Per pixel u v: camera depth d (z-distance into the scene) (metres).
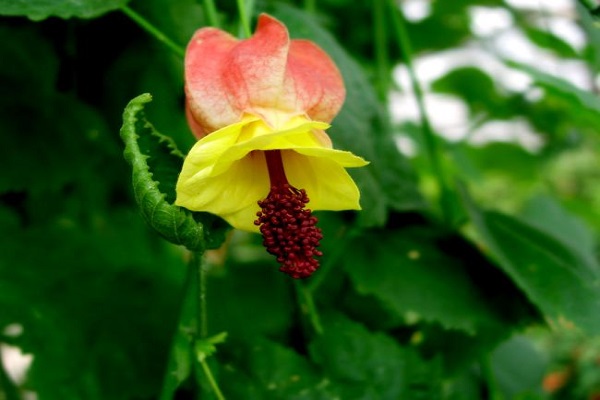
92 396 0.29
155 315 0.31
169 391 0.25
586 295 0.29
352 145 0.27
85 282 0.31
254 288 0.31
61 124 0.31
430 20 0.43
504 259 0.29
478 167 0.52
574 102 0.31
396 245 0.30
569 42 0.39
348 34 0.41
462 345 0.31
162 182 0.23
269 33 0.22
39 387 0.29
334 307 0.31
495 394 0.32
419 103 0.32
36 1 0.25
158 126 0.32
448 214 0.31
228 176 0.22
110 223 0.35
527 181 0.53
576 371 0.62
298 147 0.21
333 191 0.23
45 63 0.31
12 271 0.30
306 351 0.29
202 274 0.24
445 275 0.30
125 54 0.31
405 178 0.29
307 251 0.22
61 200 0.33
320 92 0.23
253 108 0.22
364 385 0.28
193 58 0.23
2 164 0.30
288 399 0.27
